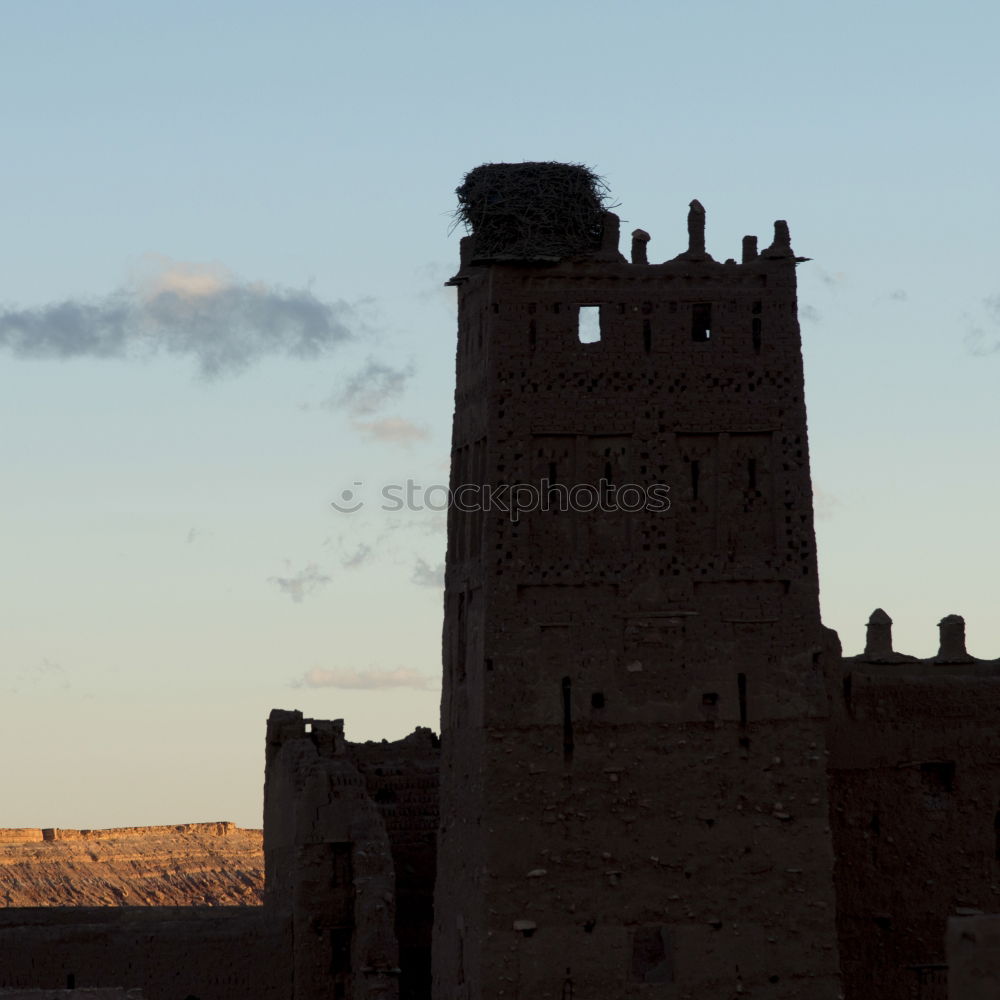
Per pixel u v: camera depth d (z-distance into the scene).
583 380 106.31
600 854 104.19
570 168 107.50
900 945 111.31
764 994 104.38
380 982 110.69
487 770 104.19
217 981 113.69
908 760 112.12
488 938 103.31
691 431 106.31
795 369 106.88
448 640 110.38
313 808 113.81
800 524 106.25
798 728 105.56
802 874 104.94
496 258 105.75
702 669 105.50
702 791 104.94
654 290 107.00
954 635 119.94
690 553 105.94
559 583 105.25
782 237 107.50
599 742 104.75
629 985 103.75
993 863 112.25
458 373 111.31
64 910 122.75
